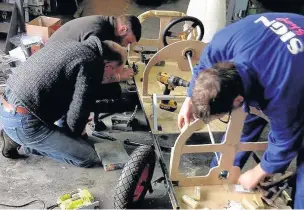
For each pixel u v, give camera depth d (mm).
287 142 1552
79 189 2215
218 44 1658
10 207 2133
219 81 1366
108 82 2543
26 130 2199
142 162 1985
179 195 1851
